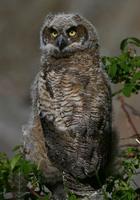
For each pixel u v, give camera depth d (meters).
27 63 34.97
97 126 12.54
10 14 36.72
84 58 13.16
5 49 35.59
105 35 33.59
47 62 13.26
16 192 11.51
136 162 12.22
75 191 12.75
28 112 31.09
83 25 13.51
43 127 12.77
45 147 12.85
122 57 13.15
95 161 12.59
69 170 12.67
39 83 12.89
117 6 34.75
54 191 12.98
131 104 27.06
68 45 13.29
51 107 12.67
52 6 36.12
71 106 12.55
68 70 12.88
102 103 12.62
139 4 34.50
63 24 13.41
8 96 32.25
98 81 12.78
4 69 34.59
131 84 12.84
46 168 12.89
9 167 10.98
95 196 12.69
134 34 33.47
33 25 36.16
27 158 13.18
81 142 12.55
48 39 13.53
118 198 11.73
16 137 29.42
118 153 13.03
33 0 36.81
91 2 35.12
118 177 12.19
